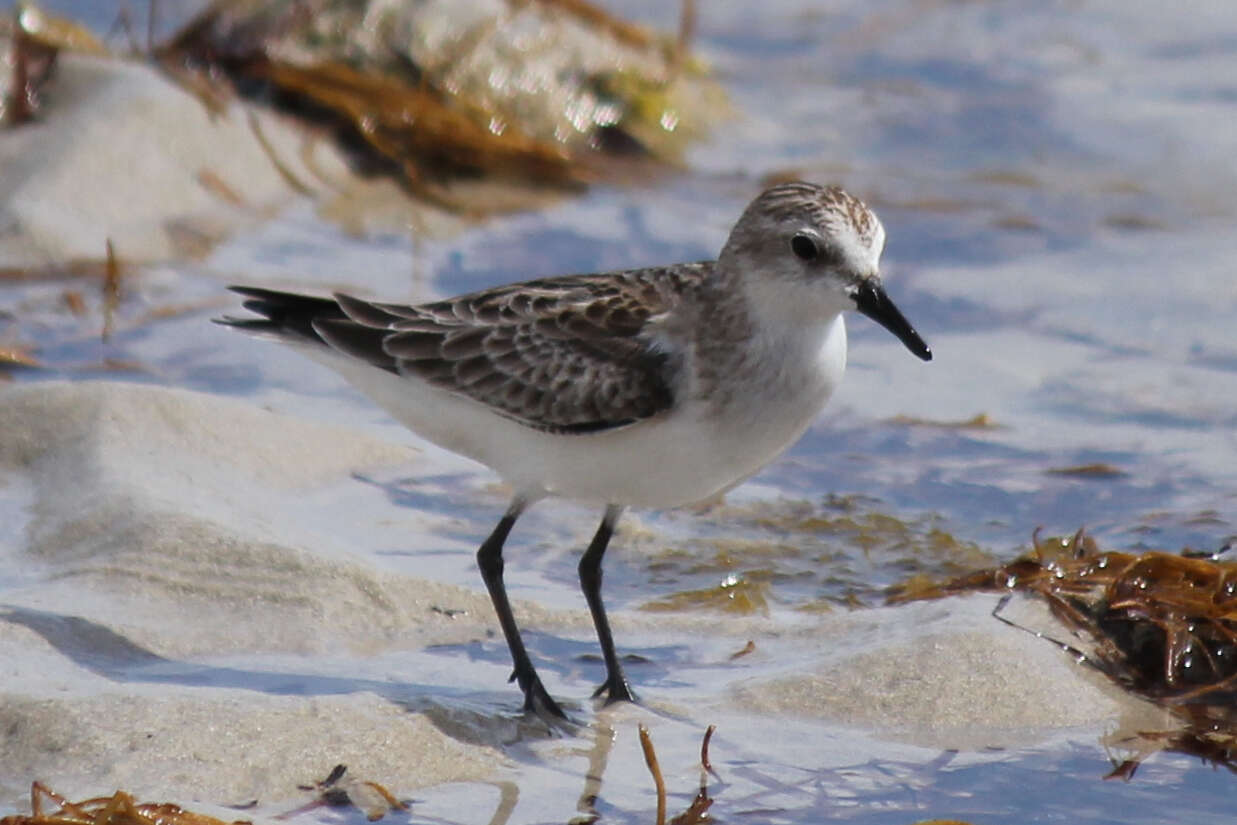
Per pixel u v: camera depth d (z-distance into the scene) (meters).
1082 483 13.23
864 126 20.89
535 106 19.56
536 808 8.71
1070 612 10.60
